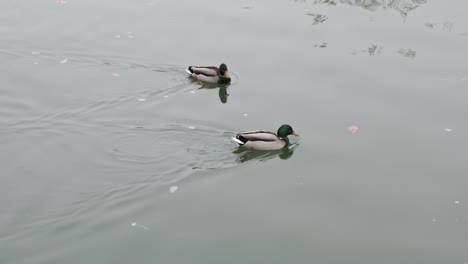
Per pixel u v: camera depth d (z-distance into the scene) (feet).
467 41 61.36
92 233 32.81
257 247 32.42
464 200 36.73
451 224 34.58
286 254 31.94
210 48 58.70
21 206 35.09
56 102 47.39
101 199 35.91
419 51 58.70
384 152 41.86
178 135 43.42
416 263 31.40
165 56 56.65
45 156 40.42
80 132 43.47
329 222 34.65
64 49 57.36
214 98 49.67
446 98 49.16
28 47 57.67
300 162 40.98
